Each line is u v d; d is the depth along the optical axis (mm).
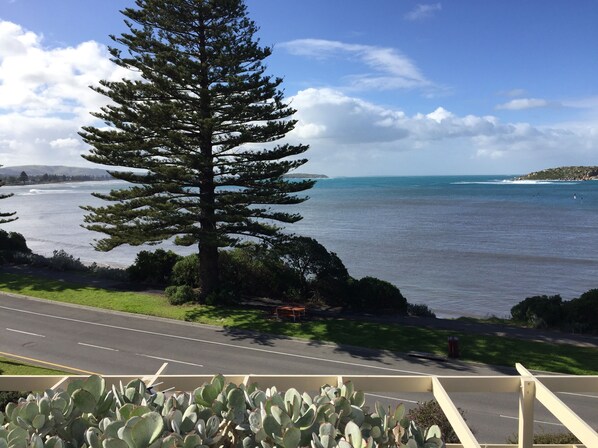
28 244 61875
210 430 3387
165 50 26031
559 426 13430
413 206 126125
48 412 3506
